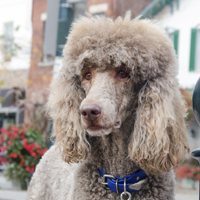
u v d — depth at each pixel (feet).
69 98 8.59
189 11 35.78
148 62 7.79
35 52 38.09
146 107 7.84
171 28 36.47
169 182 8.11
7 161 25.45
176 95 8.04
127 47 7.82
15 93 40.09
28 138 25.05
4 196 22.95
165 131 7.58
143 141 7.67
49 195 9.97
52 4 17.81
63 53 8.78
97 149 8.32
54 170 9.93
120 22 8.20
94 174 8.20
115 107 7.78
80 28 8.44
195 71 35.45
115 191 7.98
